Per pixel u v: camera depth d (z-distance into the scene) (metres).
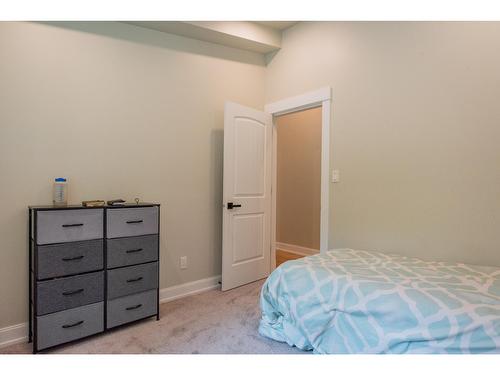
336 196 2.93
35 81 2.24
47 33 2.29
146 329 2.28
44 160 2.27
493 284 1.65
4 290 2.13
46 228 1.95
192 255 3.11
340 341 1.76
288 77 3.43
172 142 2.96
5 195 2.13
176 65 2.99
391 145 2.53
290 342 1.99
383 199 2.58
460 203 2.15
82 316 2.08
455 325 1.38
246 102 3.53
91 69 2.48
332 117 2.98
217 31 2.98
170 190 2.95
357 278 1.82
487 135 2.03
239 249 3.27
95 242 2.14
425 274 1.87
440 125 2.24
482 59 2.05
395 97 2.50
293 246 4.85
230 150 3.15
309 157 4.61
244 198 3.31
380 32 2.61
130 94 2.69
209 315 2.54
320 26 3.10
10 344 2.11
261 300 2.26
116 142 2.62
